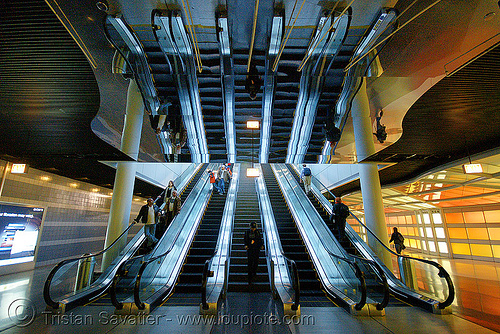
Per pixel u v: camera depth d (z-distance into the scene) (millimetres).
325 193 13328
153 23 3279
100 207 12086
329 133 6242
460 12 2887
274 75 4449
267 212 8477
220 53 3957
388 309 4465
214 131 6590
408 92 4500
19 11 2777
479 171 6082
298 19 3285
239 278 5910
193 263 6531
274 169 14352
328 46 3721
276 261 5836
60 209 9703
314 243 6715
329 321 3869
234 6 3068
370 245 6746
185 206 8352
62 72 3875
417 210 17547
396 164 8344
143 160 7703
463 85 4203
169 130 6059
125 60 3809
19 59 3549
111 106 4918
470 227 13953
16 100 4602
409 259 5328
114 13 3008
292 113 5891
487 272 9000
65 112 5051
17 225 7977
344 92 4930
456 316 4113
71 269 4863
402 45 3490
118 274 4242
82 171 9203
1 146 6711
